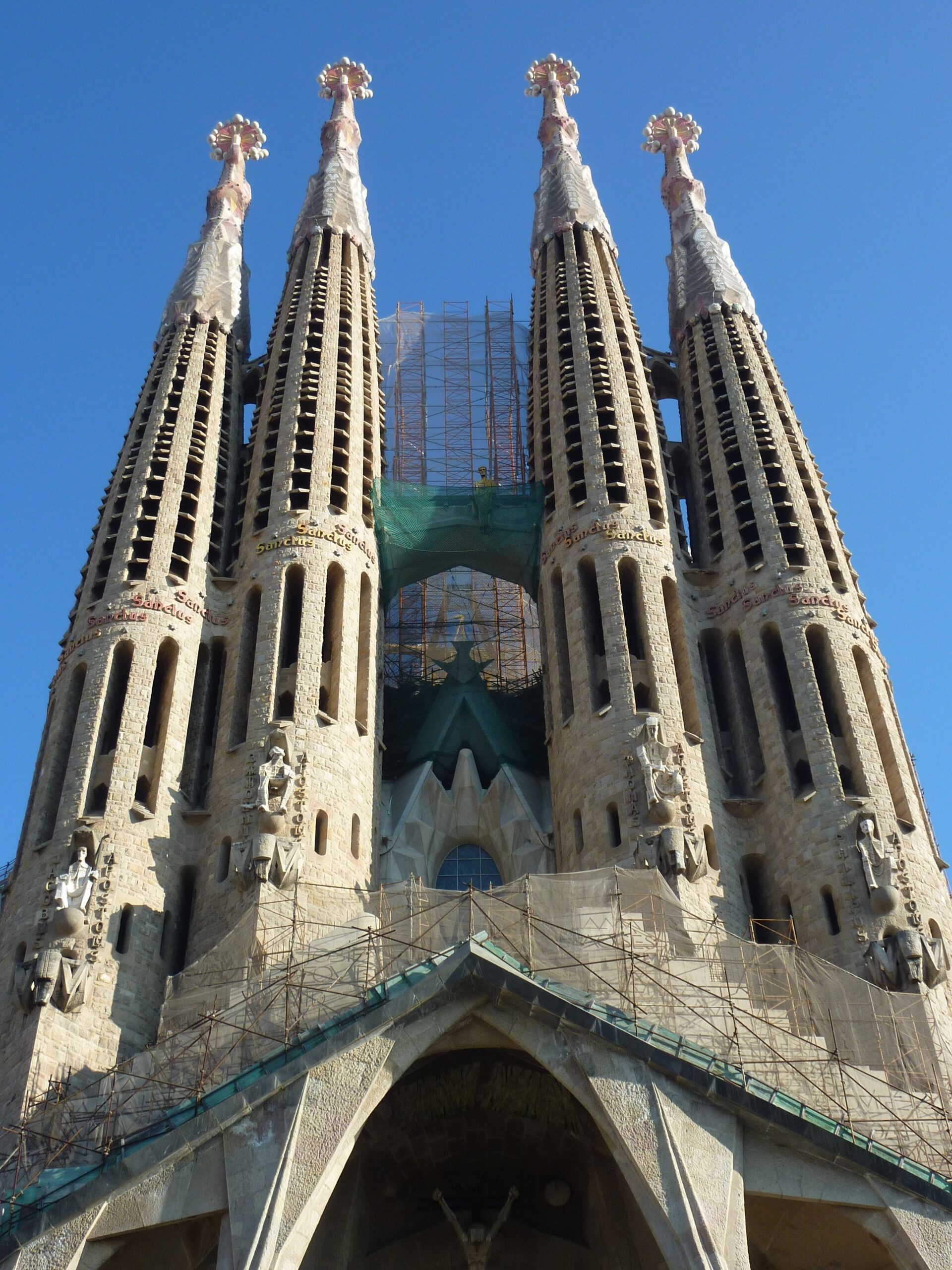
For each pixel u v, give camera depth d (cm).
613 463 6450
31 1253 3569
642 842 5078
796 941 4997
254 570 6078
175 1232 3766
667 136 8675
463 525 6681
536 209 8194
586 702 5719
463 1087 4138
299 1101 3766
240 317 7644
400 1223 4312
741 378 6919
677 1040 3988
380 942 4528
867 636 5831
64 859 5006
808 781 5497
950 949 4912
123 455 6525
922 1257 3666
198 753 5594
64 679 5641
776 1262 4009
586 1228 4275
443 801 6069
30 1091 4312
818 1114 3878
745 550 6150
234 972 4484
